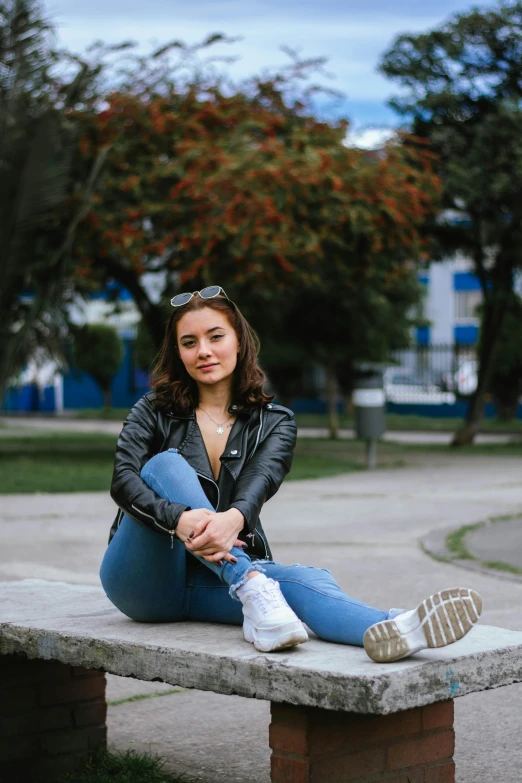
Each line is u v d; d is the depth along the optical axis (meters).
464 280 41.25
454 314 41.53
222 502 3.27
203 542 2.94
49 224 16.12
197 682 2.79
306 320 21.09
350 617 2.84
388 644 2.59
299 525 9.60
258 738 4.09
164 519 2.98
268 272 15.97
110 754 3.78
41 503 11.40
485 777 3.61
